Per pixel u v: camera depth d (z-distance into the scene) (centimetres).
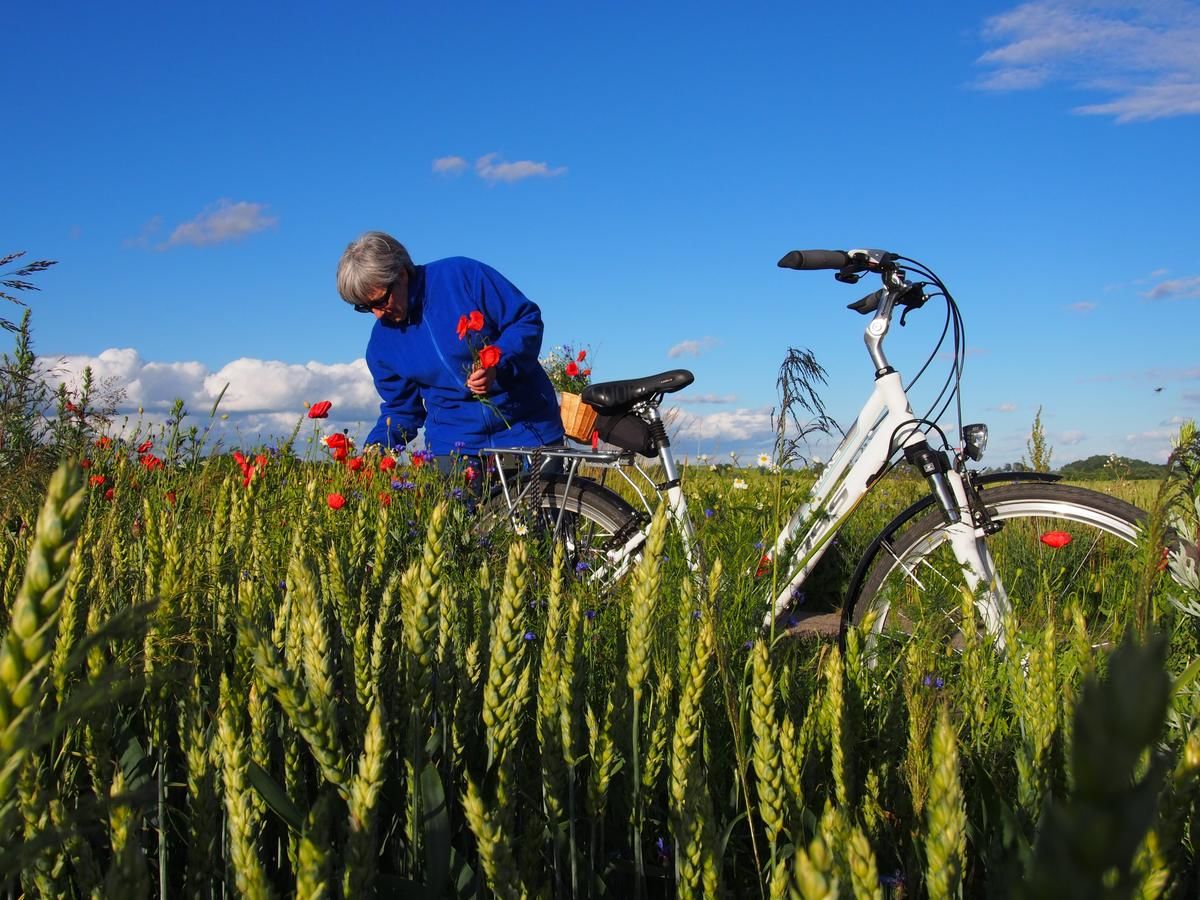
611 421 475
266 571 195
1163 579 212
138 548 216
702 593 146
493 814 87
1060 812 17
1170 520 199
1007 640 174
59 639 117
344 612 165
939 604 255
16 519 289
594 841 131
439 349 511
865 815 133
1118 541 396
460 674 141
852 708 164
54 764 126
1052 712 129
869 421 408
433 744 120
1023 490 385
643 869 143
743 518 326
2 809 40
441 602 140
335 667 154
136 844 64
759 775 114
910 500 610
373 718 78
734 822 122
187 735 121
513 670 112
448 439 516
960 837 69
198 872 111
